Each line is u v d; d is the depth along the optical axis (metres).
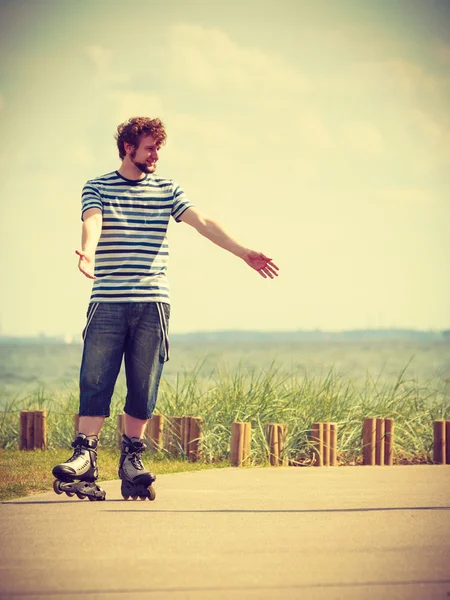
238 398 26.66
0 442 27.31
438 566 9.76
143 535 11.46
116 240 14.30
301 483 17.14
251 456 22.52
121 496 15.10
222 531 11.76
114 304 14.23
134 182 14.55
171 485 16.80
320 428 22.50
